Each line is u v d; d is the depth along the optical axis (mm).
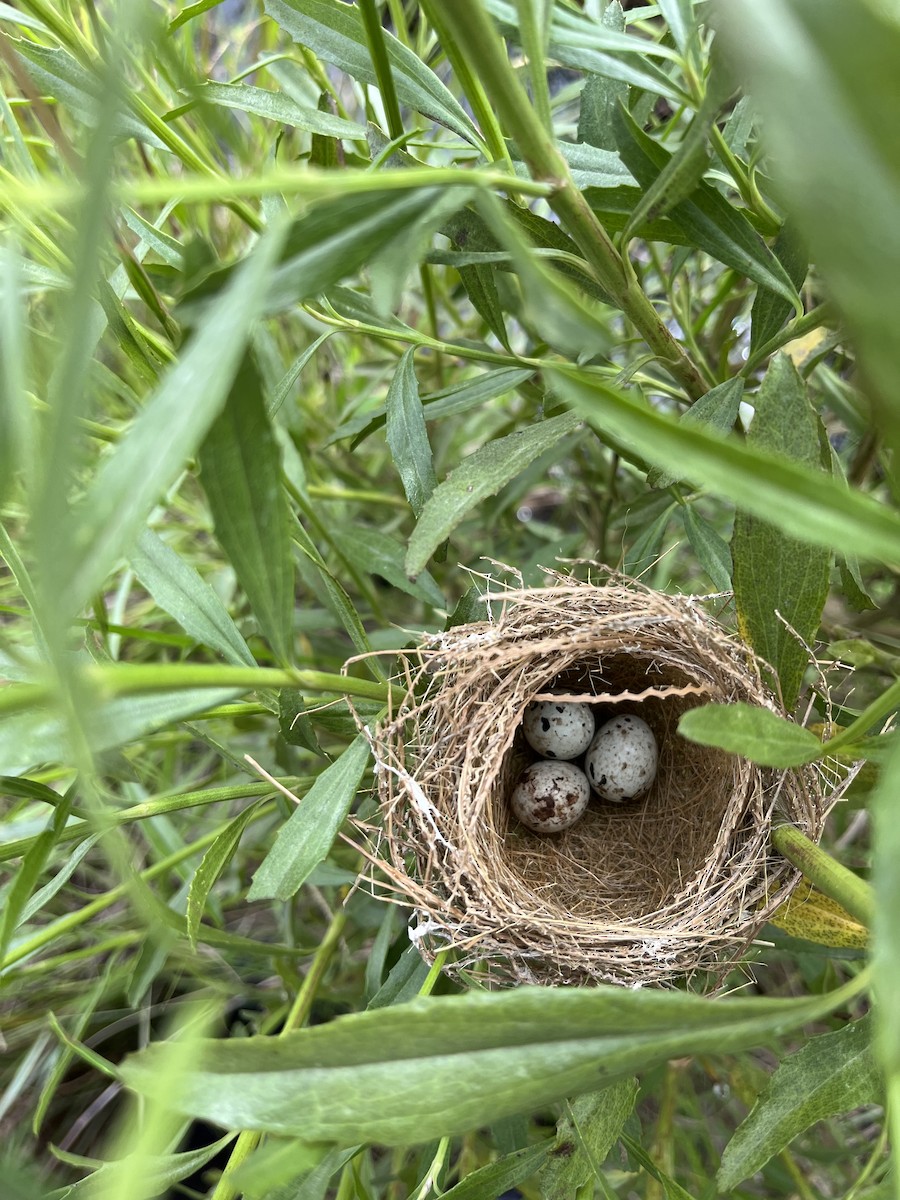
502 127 139
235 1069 90
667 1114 195
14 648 79
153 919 79
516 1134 164
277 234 73
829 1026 193
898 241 52
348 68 137
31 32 158
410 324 268
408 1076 88
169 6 195
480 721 164
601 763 200
